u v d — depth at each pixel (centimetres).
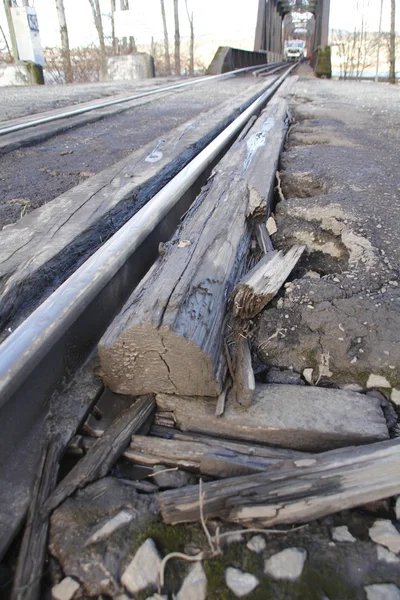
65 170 441
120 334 174
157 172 390
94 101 858
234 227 276
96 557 133
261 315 224
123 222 324
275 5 3884
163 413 184
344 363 199
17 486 153
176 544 137
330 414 174
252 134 516
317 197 346
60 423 175
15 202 358
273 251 266
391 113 758
